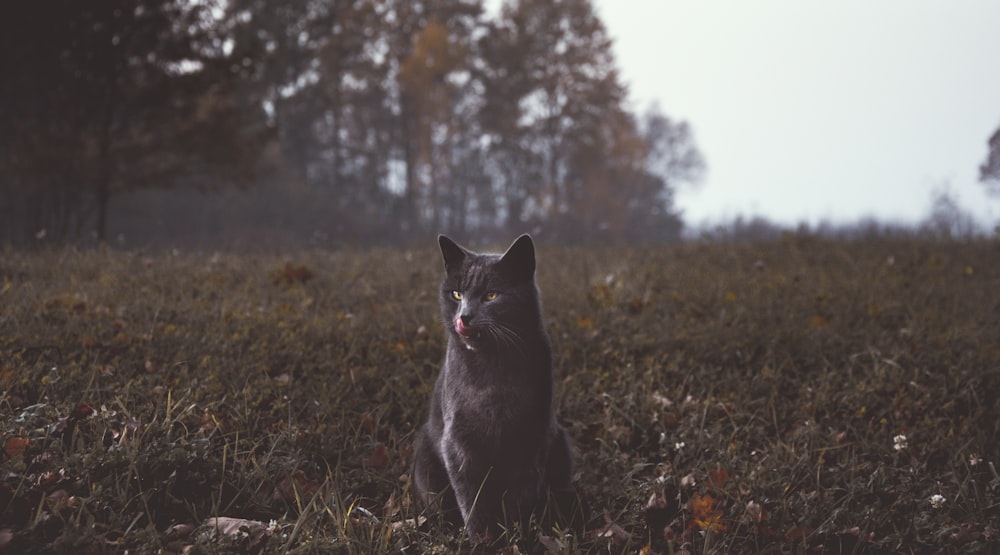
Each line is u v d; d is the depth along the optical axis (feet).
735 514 11.70
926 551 11.10
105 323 18.15
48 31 50.06
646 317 21.99
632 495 12.70
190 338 17.39
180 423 12.76
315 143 130.21
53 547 8.91
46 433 11.27
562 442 12.49
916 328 21.27
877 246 39.65
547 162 130.72
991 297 26.18
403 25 132.05
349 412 14.83
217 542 9.49
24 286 21.53
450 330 12.07
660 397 16.29
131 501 10.50
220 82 55.62
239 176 59.57
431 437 12.17
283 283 26.00
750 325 21.06
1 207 67.00
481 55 131.34
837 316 22.47
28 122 56.39
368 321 20.71
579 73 127.54
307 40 126.21
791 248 39.32
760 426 15.52
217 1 55.42
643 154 135.33
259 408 14.49
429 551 10.24
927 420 15.39
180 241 69.21
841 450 14.44
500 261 11.55
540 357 11.50
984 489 12.92
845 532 11.19
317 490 11.77
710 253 39.37
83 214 58.90
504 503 11.40
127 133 57.21
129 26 52.37
